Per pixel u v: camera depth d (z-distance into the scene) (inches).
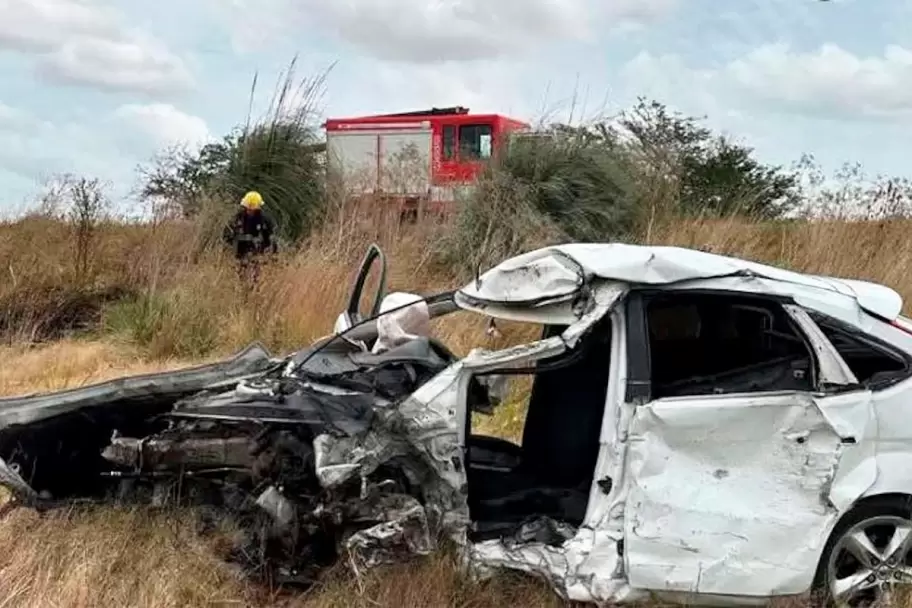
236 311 426.3
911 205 484.4
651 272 181.0
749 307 185.8
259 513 196.1
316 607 182.2
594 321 180.1
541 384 211.3
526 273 192.1
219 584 190.9
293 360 219.5
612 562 173.5
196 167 564.4
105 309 445.7
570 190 510.9
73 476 220.2
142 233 503.8
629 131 562.3
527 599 181.8
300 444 189.8
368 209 527.5
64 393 211.9
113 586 184.9
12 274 453.4
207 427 201.9
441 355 218.5
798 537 174.1
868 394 179.6
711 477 174.4
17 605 175.6
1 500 233.8
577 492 197.5
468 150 734.5
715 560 172.1
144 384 213.5
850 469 177.5
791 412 176.4
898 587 181.9
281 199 541.3
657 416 173.5
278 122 565.6
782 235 480.1
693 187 558.6
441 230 505.7
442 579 181.5
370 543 180.4
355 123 764.6
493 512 196.9
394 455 181.0
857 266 446.0
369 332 223.1
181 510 209.2
